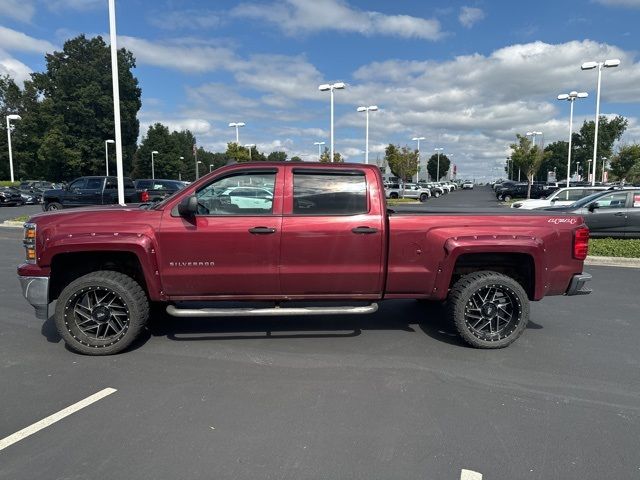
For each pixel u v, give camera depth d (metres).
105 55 76.06
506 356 4.79
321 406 3.70
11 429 3.34
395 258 4.88
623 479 2.80
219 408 3.66
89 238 4.57
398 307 6.68
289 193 4.82
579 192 17.30
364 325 5.83
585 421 3.49
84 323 4.78
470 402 3.78
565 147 109.69
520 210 5.31
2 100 71.25
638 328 5.74
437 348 5.02
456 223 4.89
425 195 43.03
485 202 40.31
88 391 3.96
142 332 5.46
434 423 3.45
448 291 5.11
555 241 4.96
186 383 4.12
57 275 4.91
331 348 5.00
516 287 4.91
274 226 4.74
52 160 68.62
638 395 3.92
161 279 4.73
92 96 73.00
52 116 69.94
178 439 3.21
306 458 3.00
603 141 77.12
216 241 4.70
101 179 20.55
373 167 4.94
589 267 10.06
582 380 4.21
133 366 4.50
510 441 3.21
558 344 5.16
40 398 3.82
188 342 5.18
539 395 3.91
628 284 8.27
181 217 4.71
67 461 2.96
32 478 2.78
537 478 2.81
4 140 67.81
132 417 3.52
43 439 3.21
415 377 4.26
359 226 4.80
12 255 11.16
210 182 4.79
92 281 4.67
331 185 4.87
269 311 4.80
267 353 4.85
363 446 3.14
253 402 3.76
